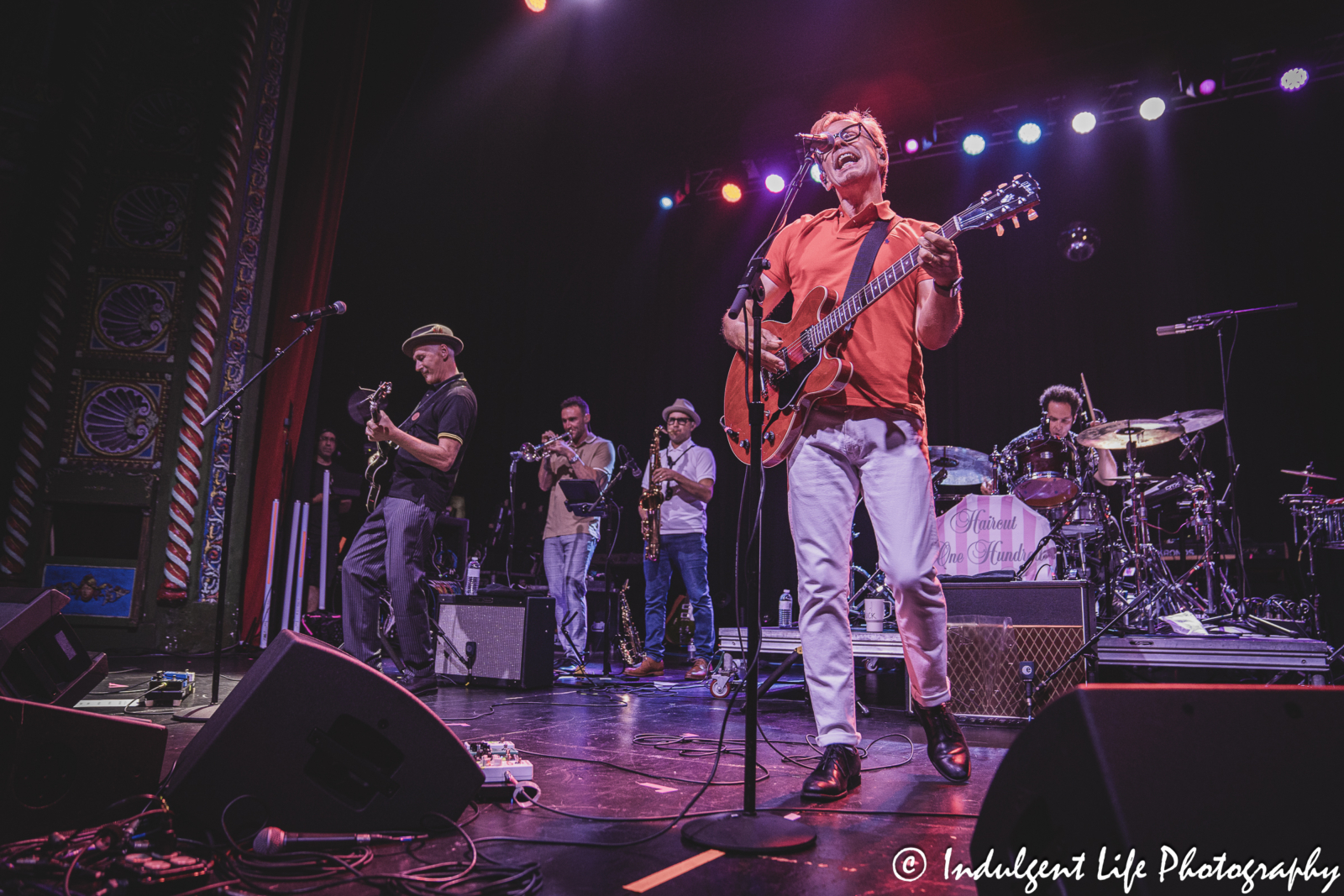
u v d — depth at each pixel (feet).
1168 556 21.49
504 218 32.07
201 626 18.35
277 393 20.80
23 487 17.79
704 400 33.09
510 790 6.26
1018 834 3.55
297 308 21.34
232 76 19.95
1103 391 28.14
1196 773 3.11
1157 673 14.67
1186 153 27.99
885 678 16.84
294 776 5.05
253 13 20.34
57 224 18.74
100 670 8.29
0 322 18.30
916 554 6.98
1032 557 13.71
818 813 6.06
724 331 7.59
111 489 18.10
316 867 4.64
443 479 12.48
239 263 19.97
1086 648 10.50
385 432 11.47
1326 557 14.92
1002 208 6.53
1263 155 27.02
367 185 26.14
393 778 5.25
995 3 27.35
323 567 21.36
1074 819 3.20
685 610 27.22
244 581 19.84
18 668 7.60
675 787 6.84
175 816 4.90
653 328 34.22
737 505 31.71
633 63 29.86
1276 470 25.77
